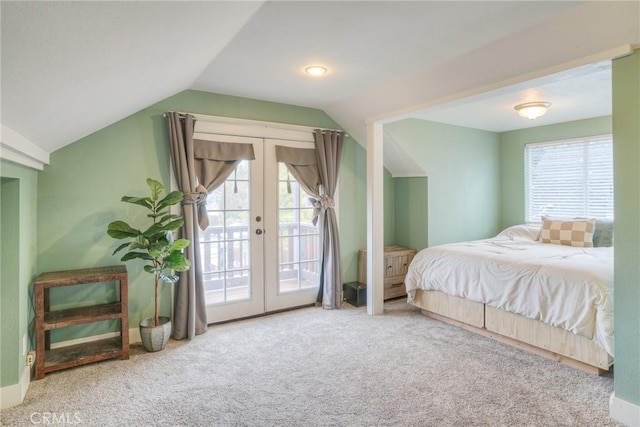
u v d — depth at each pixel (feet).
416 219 15.52
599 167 14.64
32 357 8.01
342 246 14.46
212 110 11.50
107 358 8.89
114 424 6.50
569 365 8.73
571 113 14.03
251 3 5.64
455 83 9.25
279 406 7.06
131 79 6.66
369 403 7.15
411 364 8.84
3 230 7.16
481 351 9.58
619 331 6.56
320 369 8.59
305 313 12.86
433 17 6.57
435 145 15.25
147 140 10.54
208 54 7.76
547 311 8.86
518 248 12.19
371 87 10.91
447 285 11.35
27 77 4.11
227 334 10.84
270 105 12.55
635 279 6.34
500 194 17.81
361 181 14.84
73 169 9.52
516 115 14.28
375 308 12.66
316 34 7.31
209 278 11.70
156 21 4.56
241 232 12.24
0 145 5.45
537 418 6.64
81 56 4.37
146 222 10.55
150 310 10.63
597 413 6.79
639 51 6.15
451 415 6.75
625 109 6.35
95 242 9.84
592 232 12.84
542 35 6.97
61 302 9.43
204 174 11.27
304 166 13.29
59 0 2.91
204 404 7.13
